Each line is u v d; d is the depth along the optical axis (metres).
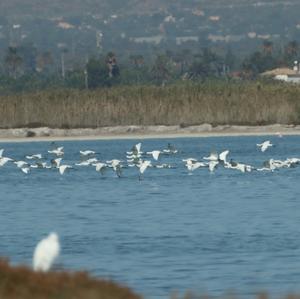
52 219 55.00
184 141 133.25
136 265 39.12
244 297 32.78
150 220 53.34
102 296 22.19
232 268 38.25
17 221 54.50
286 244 43.91
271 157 107.69
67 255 41.72
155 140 135.75
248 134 135.62
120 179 84.00
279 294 33.03
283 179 81.19
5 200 67.81
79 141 136.75
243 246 43.44
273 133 136.75
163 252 42.12
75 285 22.44
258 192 70.44
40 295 22.02
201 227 50.00
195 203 63.06
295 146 122.31
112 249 43.22
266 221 52.25
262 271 37.59
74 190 75.00
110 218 54.72
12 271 22.75
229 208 59.38
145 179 83.56
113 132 138.00
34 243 45.72
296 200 63.94
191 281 35.81
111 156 111.75
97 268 38.56
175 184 78.44
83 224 52.25
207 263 39.41
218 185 76.94
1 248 44.28
